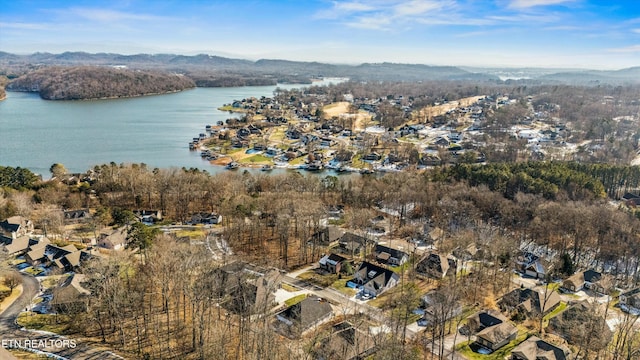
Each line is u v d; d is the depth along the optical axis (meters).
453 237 139.00
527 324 99.94
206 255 112.75
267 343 77.88
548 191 164.12
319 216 145.62
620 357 84.31
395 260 130.12
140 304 94.56
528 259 132.88
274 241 141.88
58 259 119.25
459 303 100.62
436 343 90.50
